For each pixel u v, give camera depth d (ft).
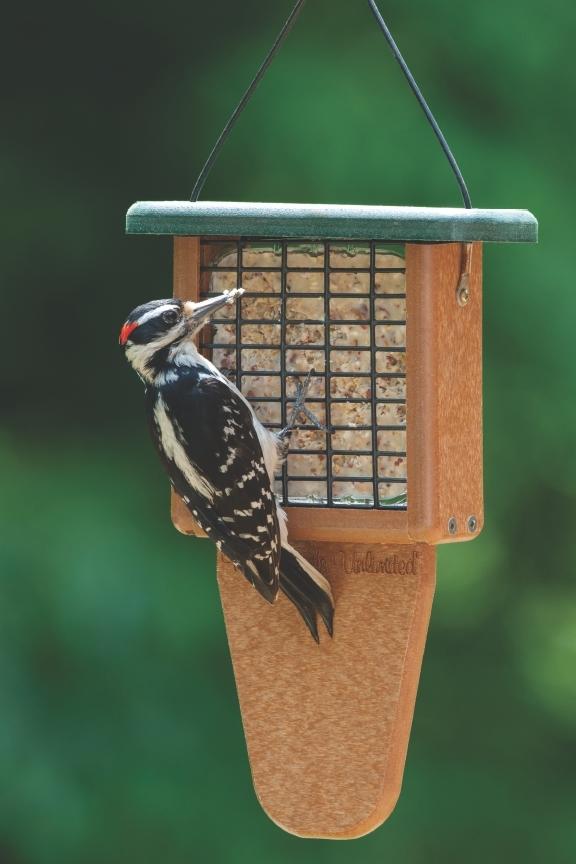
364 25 61.21
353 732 33.76
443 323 32.89
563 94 60.90
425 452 32.55
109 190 65.41
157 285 65.46
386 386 34.40
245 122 61.00
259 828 62.64
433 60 60.75
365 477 34.42
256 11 63.46
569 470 62.03
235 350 35.01
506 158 60.03
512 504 63.52
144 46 64.80
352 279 34.58
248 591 34.37
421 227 31.42
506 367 61.21
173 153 64.08
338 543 33.81
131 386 65.51
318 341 34.68
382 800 33.58
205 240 34.88
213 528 33.47
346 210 31.68
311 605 33.76
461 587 65.67
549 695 66.28
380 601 33.63
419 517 32.63
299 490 34.65
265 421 34.91
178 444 33.58
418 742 66.95
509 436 61.77
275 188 60.08
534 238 31.99
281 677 34.12
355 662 33.73
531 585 65.51
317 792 33.86
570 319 60.49
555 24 61.16
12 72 65.82
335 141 59.62
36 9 65.77
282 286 34.63
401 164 59.31
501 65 60.75
